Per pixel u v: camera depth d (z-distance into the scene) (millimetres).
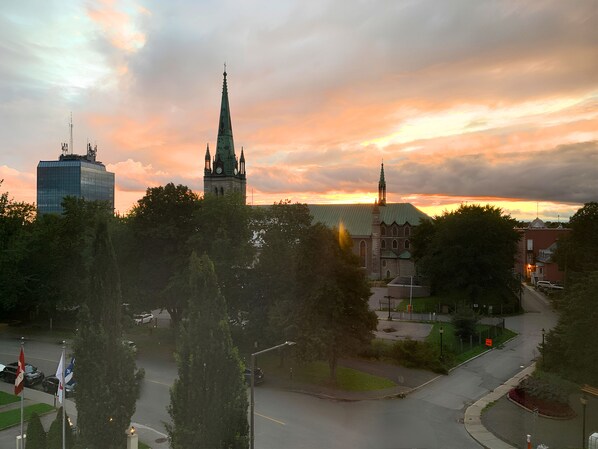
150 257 55562
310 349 39094
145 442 29969
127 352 23328
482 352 54719
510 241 84062
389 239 132750
